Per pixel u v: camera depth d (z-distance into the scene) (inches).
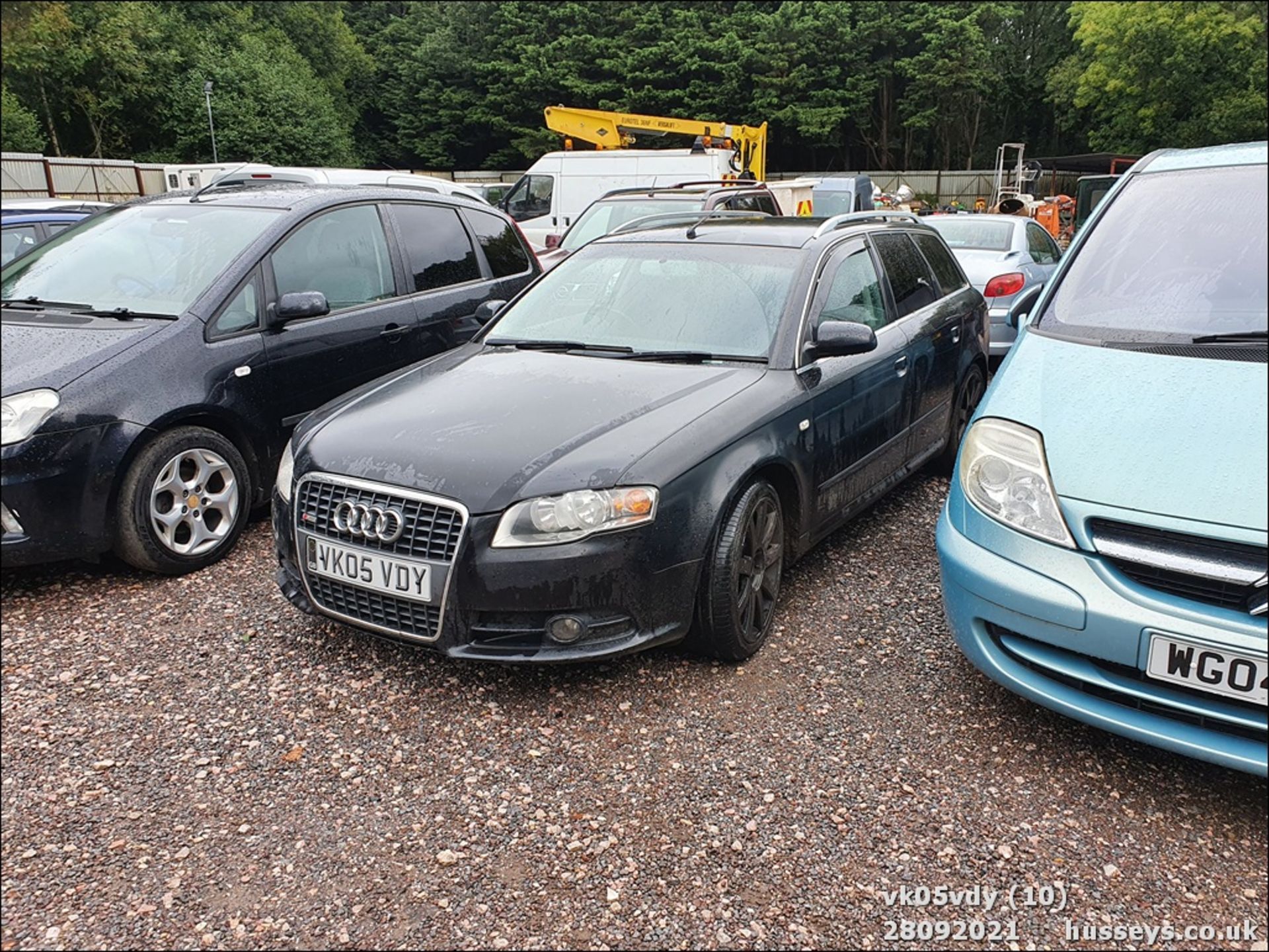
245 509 175.2
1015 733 115.6
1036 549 102.8
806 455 143.6
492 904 88.7
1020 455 108.0
